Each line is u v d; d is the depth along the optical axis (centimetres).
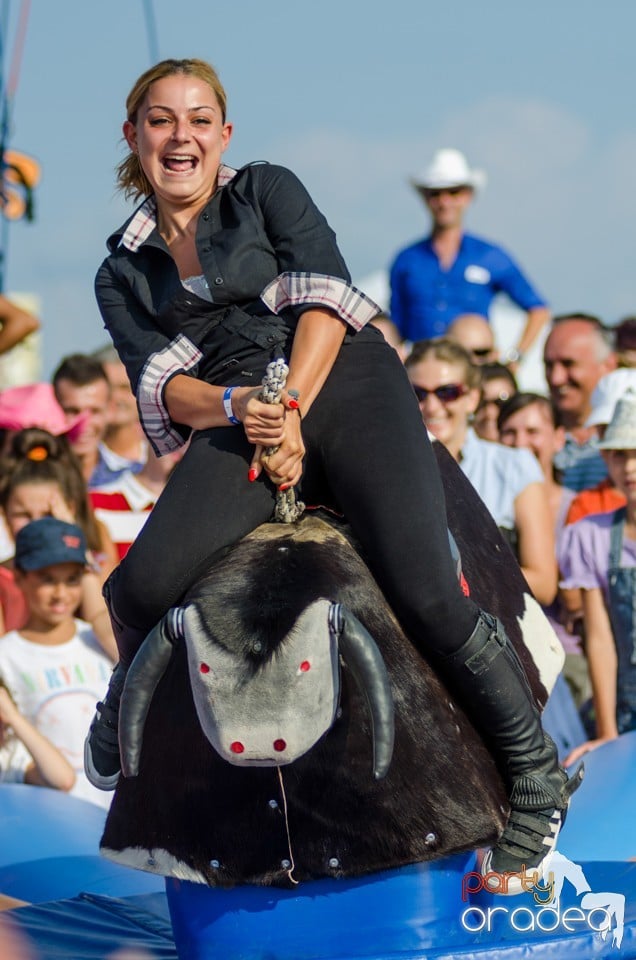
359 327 1095
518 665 1091
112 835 1106
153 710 1077
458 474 1337
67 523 1770
